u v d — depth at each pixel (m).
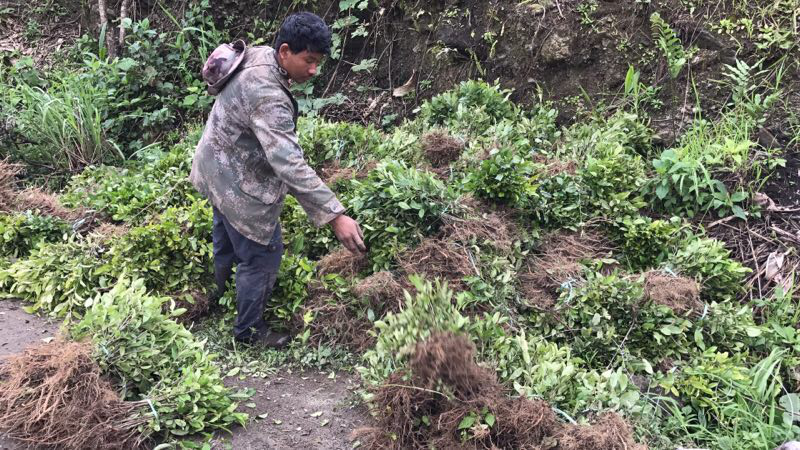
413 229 3.87
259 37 6.53
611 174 4.32
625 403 3.06
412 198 3.86
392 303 3.71
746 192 4.34
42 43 7.15
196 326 3.98
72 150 5.88
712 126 4.75
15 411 2.91
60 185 5.74
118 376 3.08
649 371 3.37
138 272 4.00
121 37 6.64
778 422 3.32
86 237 4.38
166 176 4.73
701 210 4.38
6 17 7.28
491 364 3.02
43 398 2.91
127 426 2.88
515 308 3.73
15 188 5.37
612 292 3.63
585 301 3.67
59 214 4.69
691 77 4.93
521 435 2.81
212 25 6.47
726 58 4.88
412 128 5.16
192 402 3.03
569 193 4.24
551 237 4.15
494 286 3.71
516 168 4.05
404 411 2.90
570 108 5.22
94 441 2.83
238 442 3.05
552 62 5.27
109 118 6.26
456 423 2.82
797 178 4.42
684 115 4.87
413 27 5.96
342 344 3.73
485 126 4.91
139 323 3.20
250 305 3.61
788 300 3.86
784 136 4.57
